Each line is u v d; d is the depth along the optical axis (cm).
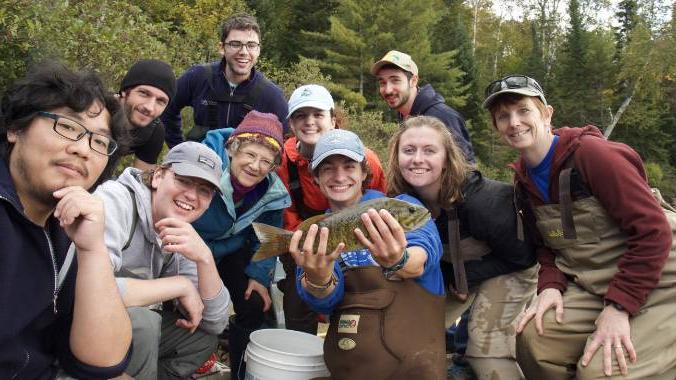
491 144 3572
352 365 323
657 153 4088
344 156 374
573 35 4272
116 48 777
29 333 245
